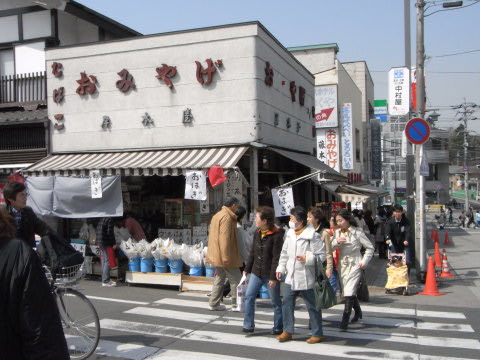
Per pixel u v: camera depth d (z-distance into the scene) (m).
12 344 2.55
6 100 14.48
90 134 12.48
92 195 10.41
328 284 6.12
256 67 11.19
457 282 11.15
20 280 2.54
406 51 13.16
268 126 12.03
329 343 6.18
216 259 7.75
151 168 10.09
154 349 5.91
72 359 5.53
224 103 11.34
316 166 13.55
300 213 6.10
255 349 5.91
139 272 9.91
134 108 12.06
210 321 7.25
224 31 11.32
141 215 12.15
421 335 6.60
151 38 11.89
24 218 5.25
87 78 12.43
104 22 15.77
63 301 5.68
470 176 91.88
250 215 10.77
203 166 9.72
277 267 6.28
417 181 11.27
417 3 11.61
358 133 29.41
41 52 14.34
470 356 5.68
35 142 13.33
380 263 14.58
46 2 11.27
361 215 19.28
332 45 27.25
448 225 41.94
